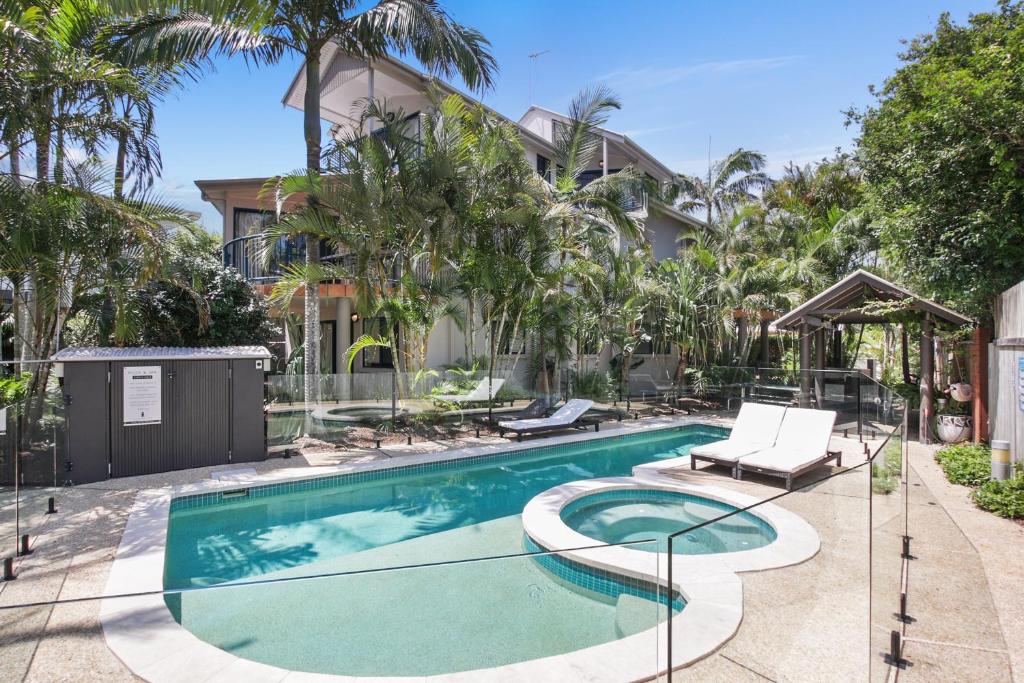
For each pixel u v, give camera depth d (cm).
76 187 747
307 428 1009
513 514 700
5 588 426
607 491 725
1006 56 884
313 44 1059
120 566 465
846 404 1229
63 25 810
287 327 1872
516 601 360
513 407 1317
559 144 1343
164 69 959
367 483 827
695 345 1622
